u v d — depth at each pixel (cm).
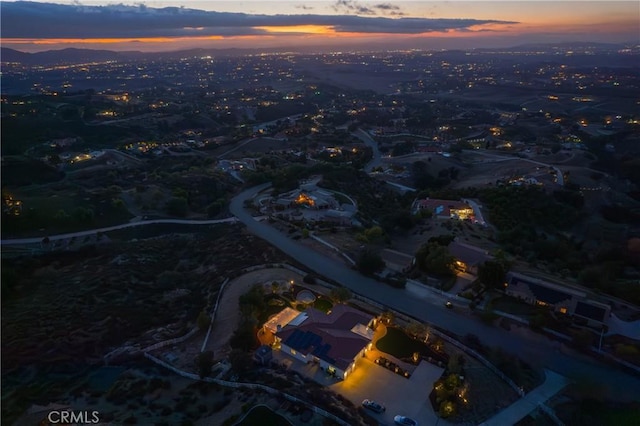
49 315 9000
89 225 14362
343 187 17875
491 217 14938
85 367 7550
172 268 11706
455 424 6034
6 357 7588
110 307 9438
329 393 6419
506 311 8588
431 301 9069
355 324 7881
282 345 7419
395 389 6638
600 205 17712
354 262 10750
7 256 11575
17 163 18788
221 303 9269
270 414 5869
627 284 9569
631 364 7106
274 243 12044
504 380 6862
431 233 13200
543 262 11288
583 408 6312
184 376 7094
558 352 7494
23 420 6162
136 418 6028
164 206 16362
